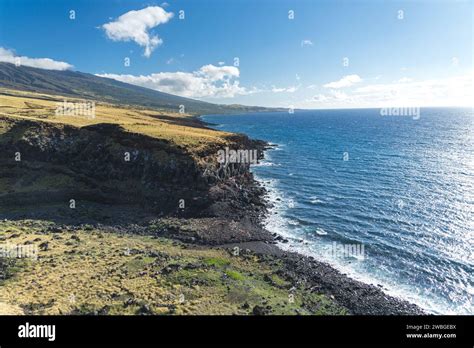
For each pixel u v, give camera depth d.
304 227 67.06
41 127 93.38
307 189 94.50
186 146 87.12
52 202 75.81
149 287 39.81
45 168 85.00
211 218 70.50
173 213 72.31
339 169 119.38
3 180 80.00
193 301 37.12
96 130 96.31
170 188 79.56
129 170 85.00
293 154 154.38
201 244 58.53
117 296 37.38
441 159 133.00
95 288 38.84
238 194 84.19
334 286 44.97
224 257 52.44
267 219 71.62
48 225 62.72
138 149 87.50
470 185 92.56
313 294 42.72
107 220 67.81
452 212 72.25
